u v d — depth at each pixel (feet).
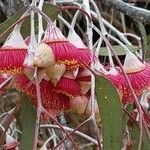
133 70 1.67
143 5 3.36
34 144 1.40
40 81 1.50
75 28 3.21
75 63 1.46
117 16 3.34
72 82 1.57
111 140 1.71
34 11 1.58
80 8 1.78
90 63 1.52
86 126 2.86
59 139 2.51
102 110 1.69
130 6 2.30
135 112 2.02
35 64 1.45
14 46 1.51
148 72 1.68
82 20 3.19
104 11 3.27
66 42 1.48
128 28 3.40
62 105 1.65
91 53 1.54
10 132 2.43
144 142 1.89
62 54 1.45
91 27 1.71
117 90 1.65
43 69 1.49
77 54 1.46
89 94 1.68
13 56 1.49
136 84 1.65
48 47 1.46
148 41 2.79
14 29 1.55
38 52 1.45
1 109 2.74
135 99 1.57
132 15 2.29
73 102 1.67
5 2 2.45
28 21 1.84
